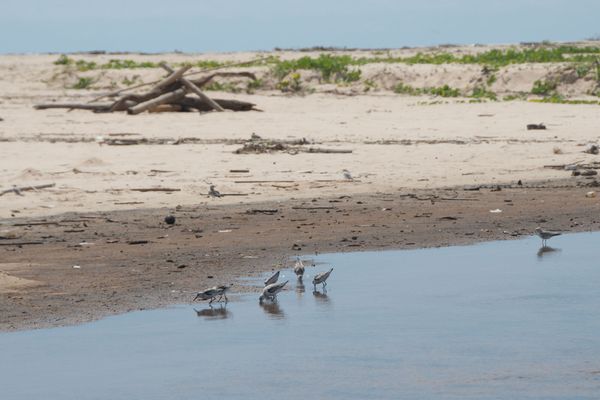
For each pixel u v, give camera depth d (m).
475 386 21.75
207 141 80.50
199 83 113.50
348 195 54.53
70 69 155.12
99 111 109.50
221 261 36.28
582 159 67.81
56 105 110.81
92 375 22.50
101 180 59.50
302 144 77.56
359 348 24.80
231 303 29.67
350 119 97.94
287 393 21.33
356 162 66.75
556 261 36.09
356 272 34.41
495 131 84.62
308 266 35.41
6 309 28.55
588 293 30.91
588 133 81.62
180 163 66.69
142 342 25.27
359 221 45.69
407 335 26.11
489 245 39.56
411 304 29.59
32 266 35.31
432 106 108.44
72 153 72.69
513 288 31.70
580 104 105.25
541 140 77.69
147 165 65.88
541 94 119.00
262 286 32.03
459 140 78.38
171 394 21.22
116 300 29.78
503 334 26.16
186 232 43.12
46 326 26.69
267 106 114.19
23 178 60.41
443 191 55.69
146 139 81.25
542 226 44.16
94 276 33.41
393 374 22.69
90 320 27.33
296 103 116.62
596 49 155.88
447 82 126.62
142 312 28.41
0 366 23.16
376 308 29.12
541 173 62.62
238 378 22.30
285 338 25.78
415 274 33.94
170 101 108.38
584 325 27.05
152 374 22.61
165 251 38.44
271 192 55.50
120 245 39.91
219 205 51.50
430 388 21.62
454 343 25.30
